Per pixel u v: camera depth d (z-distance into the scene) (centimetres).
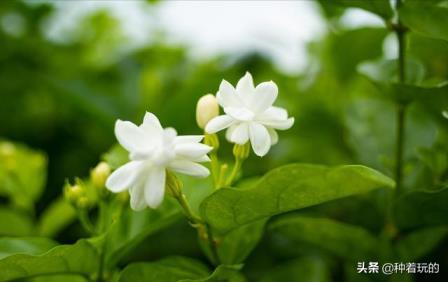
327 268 36
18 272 29
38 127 54
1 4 58
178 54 60
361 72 34
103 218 32
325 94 45
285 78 50
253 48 59
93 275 31
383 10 32
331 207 39
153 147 27
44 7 59
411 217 31
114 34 63
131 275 29
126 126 27
